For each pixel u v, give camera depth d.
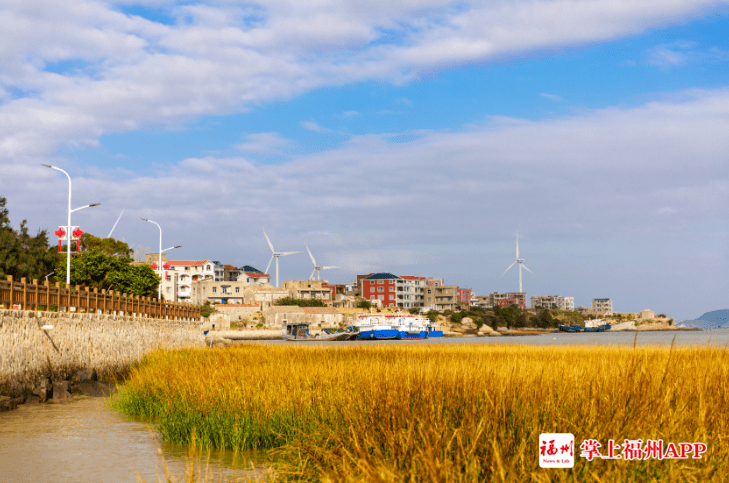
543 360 27.92
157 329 61.62
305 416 18.48
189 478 14.34
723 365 19.08
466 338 187.00
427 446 10.78
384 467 10.27
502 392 13.52
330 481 11.05
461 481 9.64
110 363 45.03
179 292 194.12
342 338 164.25
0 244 77.50
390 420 13.57
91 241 144.50
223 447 19.20
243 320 179.38
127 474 17.05
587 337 191.00
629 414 11.17
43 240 89.38
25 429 24.11
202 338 82.62
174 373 29.83
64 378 35.75
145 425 24.89
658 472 9.43
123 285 90.00
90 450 20.23
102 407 30.17
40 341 33.47
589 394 12.80
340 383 20.45
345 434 14.23
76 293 41.25
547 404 12.41
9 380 29.66
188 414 21.19
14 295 31.56
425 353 42.75
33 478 16.83
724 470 9.58
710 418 11.62
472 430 11.55
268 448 18.58
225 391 22.11
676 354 20.12
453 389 15.08
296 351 47.06
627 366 15.14
